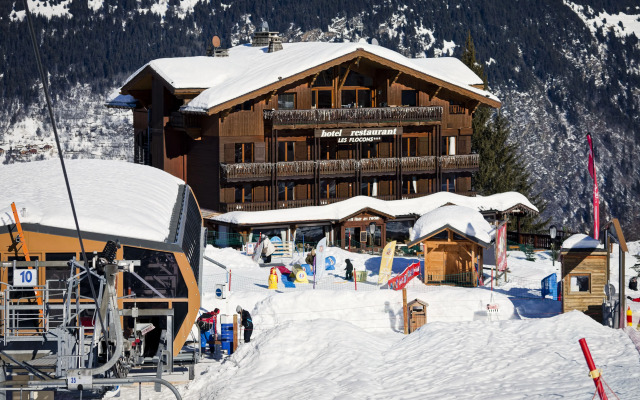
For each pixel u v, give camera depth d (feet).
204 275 169.37
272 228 234.99
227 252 191.52
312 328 118.62
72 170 151.53
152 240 110.32
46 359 100.63
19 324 108.47
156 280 112.47
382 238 245.24
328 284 164.96
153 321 114.21
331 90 251.39
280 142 246.06
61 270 109.81
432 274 167.53
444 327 120.57
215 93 232.94
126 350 96.27
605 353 106.52
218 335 127.75
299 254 201.67
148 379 86.38
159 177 162.71
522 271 180.04
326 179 252.62
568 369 100.83
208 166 245.45
